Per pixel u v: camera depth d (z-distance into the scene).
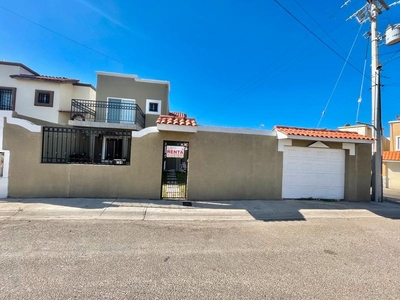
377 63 10.78
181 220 6.35
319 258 4.17
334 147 9.68
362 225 6.46
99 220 5.99
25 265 3.54
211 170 8.71
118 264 3.68
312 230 5.85
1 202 7.14
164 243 4.66
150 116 17.44
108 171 8.17
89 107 16.48
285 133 8.77
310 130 9.98
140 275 3.36
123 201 7.77
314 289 3.14
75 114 15.33
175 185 10.31
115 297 2.81
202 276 3.39
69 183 7.98
